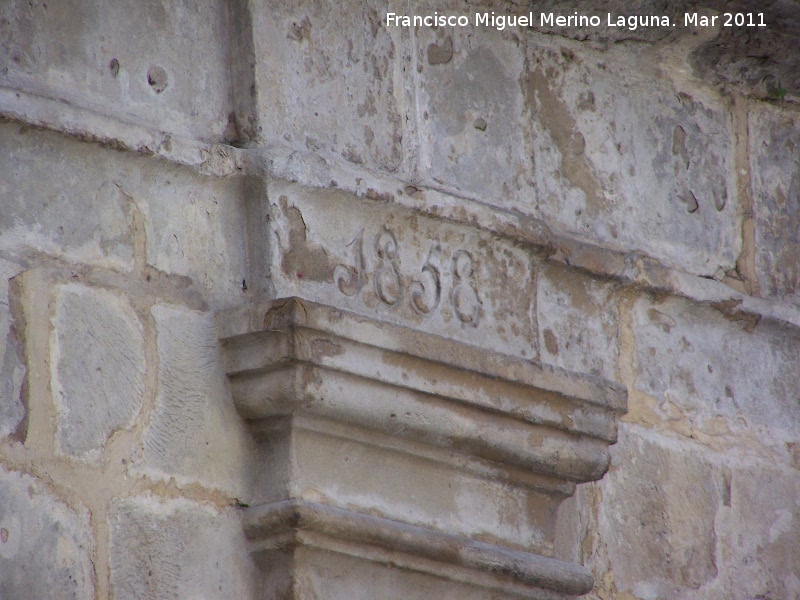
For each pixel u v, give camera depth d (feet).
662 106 56.13
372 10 48.39
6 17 41.42
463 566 45.32
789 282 58.03
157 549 41.14
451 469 46.37
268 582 42.73
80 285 41.27
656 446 52.85
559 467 48.03
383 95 48.01
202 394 42.91
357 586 43.47
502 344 48.49
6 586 38.29
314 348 42.68
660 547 51.93
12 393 39.47
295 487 42.86
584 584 48.11
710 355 55.16
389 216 46.65
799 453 56.54
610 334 52.49
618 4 53.01
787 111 59.26
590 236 52.85
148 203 43.09
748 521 54.39
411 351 44.50
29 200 40.83
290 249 44.37
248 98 45.19
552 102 53.21
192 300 43.34
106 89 42.96
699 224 56.03
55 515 39.52
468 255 48.44
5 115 40.24
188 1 45.19
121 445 41.11
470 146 49.90
